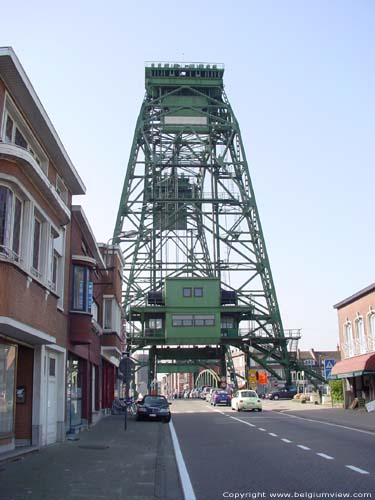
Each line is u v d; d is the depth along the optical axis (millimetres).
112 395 40250
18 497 9523
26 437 16844
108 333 33094
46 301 16578
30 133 17109
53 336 17750
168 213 61625
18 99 15805
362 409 37531
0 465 13336
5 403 15047
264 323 61906
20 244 14523
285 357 62500
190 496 9977
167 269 62031
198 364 73062
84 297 21438
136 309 60219
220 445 18812
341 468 12938
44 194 15883
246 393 43969
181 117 61094
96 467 13242
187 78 62156
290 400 59719
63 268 19922
